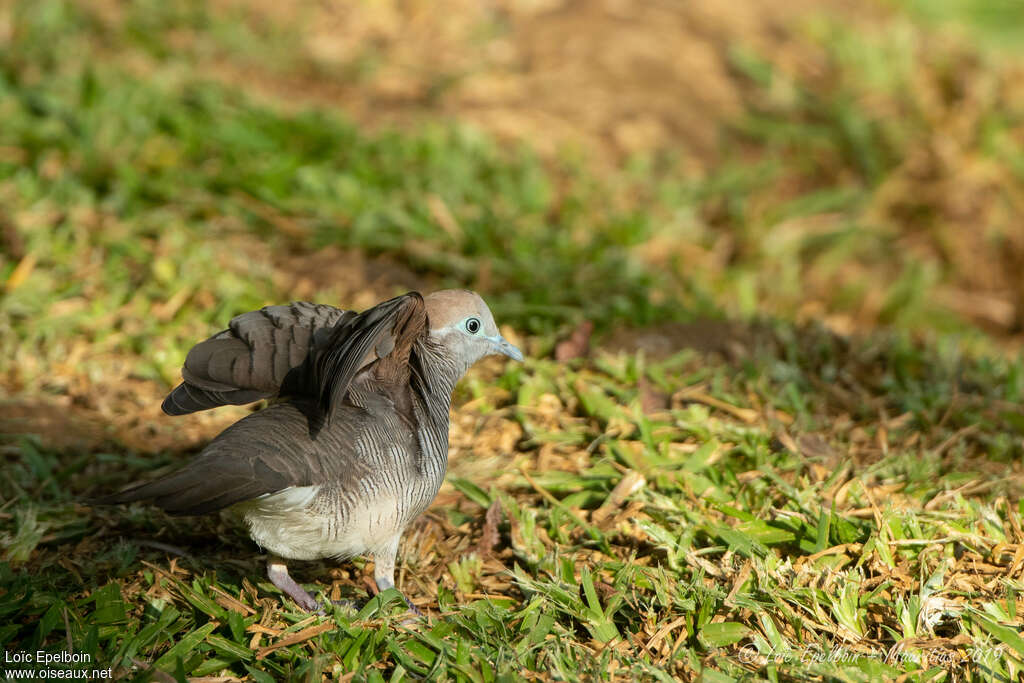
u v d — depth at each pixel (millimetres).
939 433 9914
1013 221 16781
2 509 8570
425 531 8570
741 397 10453
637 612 7523
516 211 14617
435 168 15242
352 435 6863
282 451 6605
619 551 8297
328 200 14188
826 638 7246
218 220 13688
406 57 18469
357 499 6879
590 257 13586
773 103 18312
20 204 13062
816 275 15578
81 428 9898
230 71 17547
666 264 14477
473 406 10344
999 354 12102
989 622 7152
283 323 7184
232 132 15289
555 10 19703
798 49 19578
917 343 12320
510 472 9352
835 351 11641
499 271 12992
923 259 16188
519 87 17922
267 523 6941
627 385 10609
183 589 7379
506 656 6949
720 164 17250
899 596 7398
